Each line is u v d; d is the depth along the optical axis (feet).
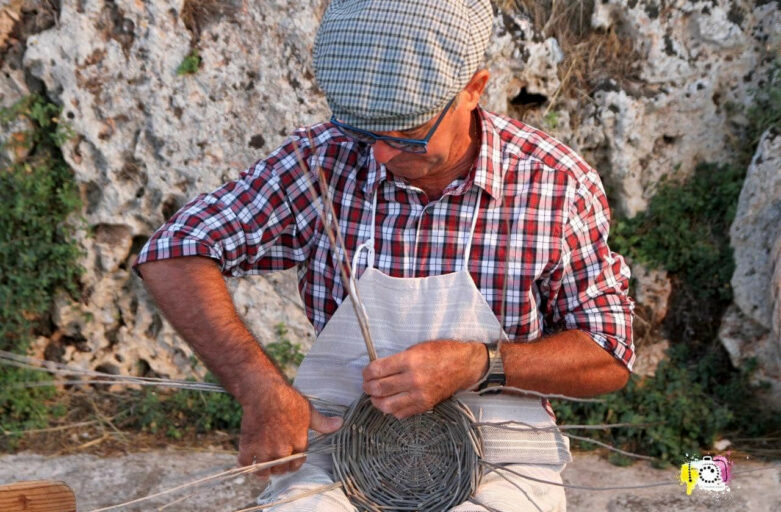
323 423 6.26
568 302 6.59
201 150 11.28
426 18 5.58
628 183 11.73
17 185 11.29
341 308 6.47
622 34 11.64
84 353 12.02
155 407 11.63
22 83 11.30
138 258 6.34
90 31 11.04
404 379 5.98
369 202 6.47
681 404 11.03
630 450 11.03
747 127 11.66
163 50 11.07
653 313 11.82
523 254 6.36
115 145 11.29
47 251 11.46
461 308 6.33
